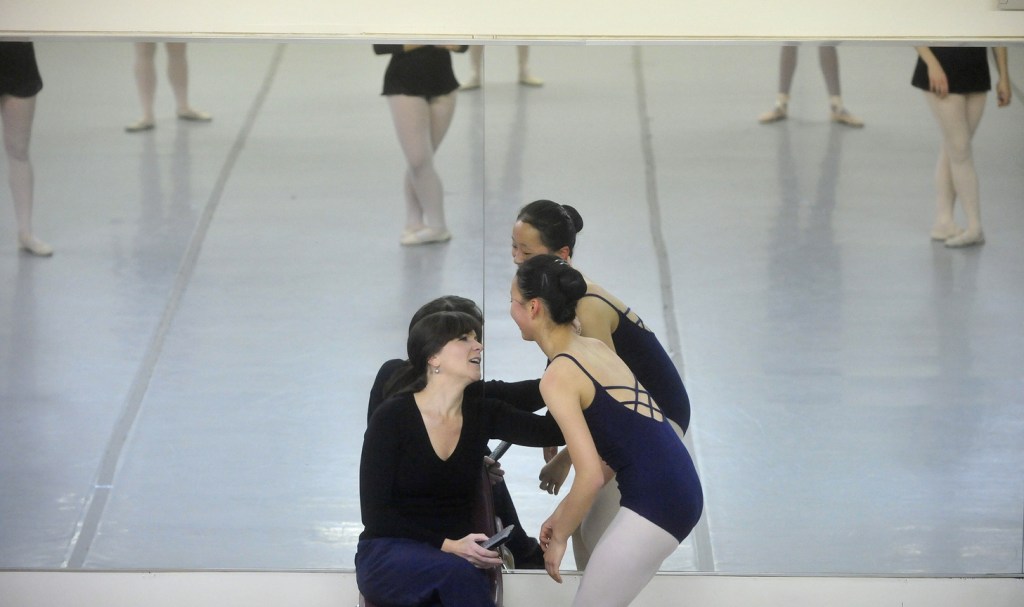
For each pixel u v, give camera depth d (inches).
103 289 392.5
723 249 385.4
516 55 373.7
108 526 358.6
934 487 358.0
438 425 312.7
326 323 387.2
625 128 381.1
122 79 383.9
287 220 390.3
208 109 388.2
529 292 294.8
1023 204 373.7
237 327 393.4
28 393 384.2
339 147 387.9
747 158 381.7
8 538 354.9
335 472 367.9
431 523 310.3
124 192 390.3
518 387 359.6
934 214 378.3
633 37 365.4
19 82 381.1
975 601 337.7
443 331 316.8
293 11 363.9
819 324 379.6
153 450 372.8
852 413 377.1
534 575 343.6
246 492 363.9
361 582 296.4
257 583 342.0
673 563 352.5
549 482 344.8
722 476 365.1
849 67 369.1
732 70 374.6
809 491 360.5
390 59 379.2
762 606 334.0
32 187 389.1
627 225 382.9
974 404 372.8
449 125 381.4
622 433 290.8
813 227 377.4
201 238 393.4
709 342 383.2
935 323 374.9
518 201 386.6
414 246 387.2
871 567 353.4
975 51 363.3
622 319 363.6
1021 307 377.1
